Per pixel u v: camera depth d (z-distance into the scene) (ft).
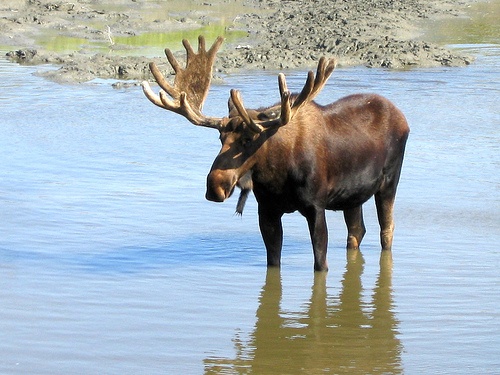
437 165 167.63
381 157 119.96
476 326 101.14
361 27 330.13
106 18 347.56
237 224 137.49
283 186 111.34
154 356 92.58
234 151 107.76
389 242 126.41
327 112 116.16
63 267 117.70
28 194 147.84
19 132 189.06
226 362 91.76
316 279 116.06
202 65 116.06
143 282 113.50
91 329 98.73
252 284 114.21
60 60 270.05
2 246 124.47
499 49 305.53
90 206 142.92
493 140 185.78
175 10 377.30
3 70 254.68
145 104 217.36
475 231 133.49
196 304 107.04
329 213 145.59
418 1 411.95
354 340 97.81
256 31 329.31
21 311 102.99
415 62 274.36
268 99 217.15
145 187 153.58
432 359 92.84
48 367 89.30
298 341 97.40
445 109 213.46
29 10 348.38
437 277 116.37
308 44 298.15
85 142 182.39
